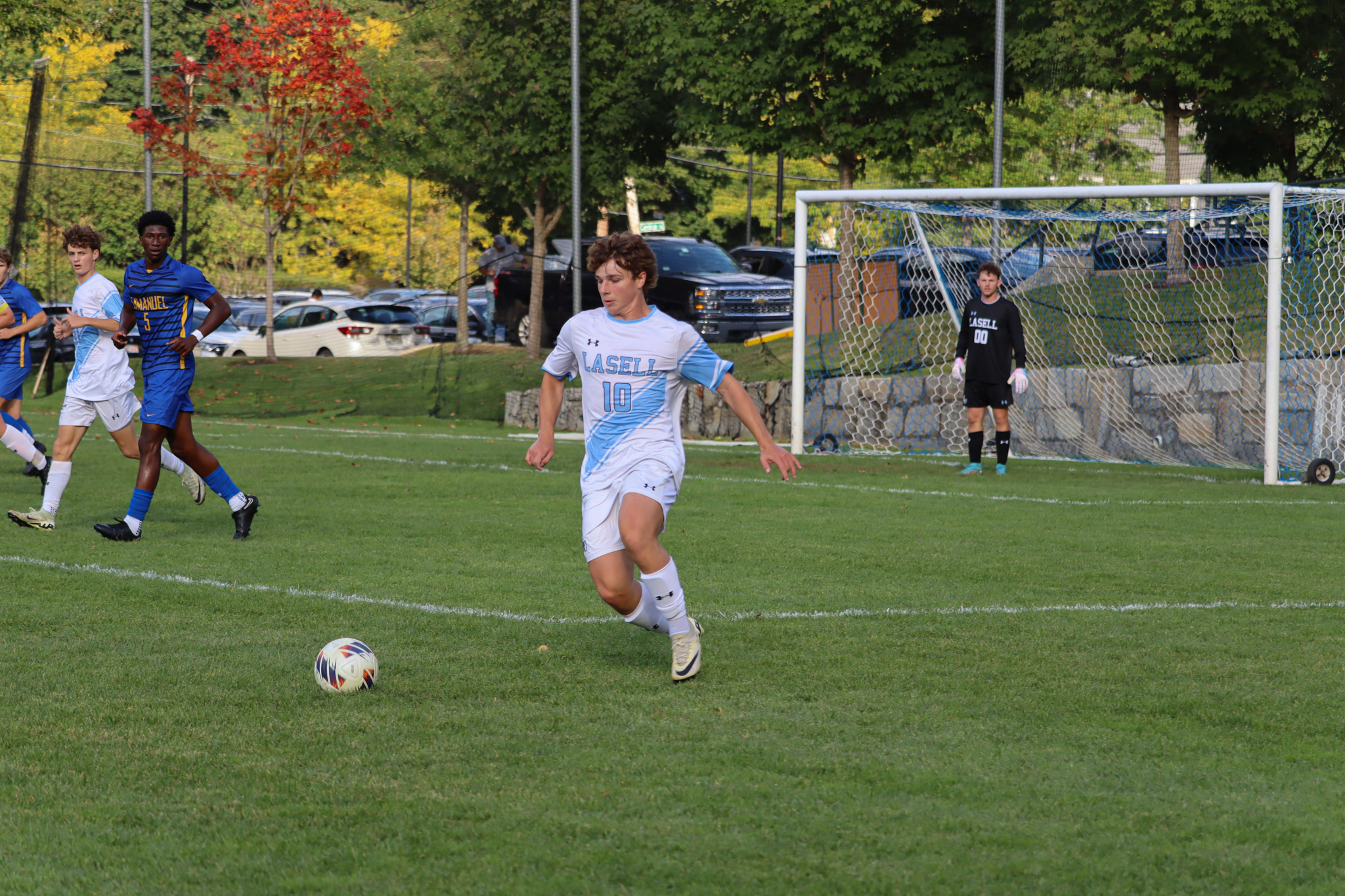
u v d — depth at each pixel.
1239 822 13.86
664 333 19.42
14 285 38.78
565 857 12.87
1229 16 78.44
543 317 100.81
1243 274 66.19
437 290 150.88
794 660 21.11
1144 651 21.81
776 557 31.38
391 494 43.28
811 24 85.56
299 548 32.38
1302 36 83.00
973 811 14.17
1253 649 21.92
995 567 30.09
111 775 15.36
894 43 88.06
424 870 12.57
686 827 13.66
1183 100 88.38
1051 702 18.58
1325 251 61.00
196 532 34.72
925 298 73.88
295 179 109.62
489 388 85.50
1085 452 64.75
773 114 92.56
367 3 123.81
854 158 91.94
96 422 73.19
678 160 195.88
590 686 19.45
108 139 172.12
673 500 19.95
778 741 16.69
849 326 72.19
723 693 19.12
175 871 12.59
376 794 14.69
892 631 23.30
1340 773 15.50
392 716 17.81
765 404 72.69
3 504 40.06
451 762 15.82
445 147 113.88
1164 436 62.69
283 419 80.75
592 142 102.38
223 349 125.25
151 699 18.61
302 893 12.11
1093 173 127.31
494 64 100.50
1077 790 14.84
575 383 77.12
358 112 104.94
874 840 13.34
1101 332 68.75
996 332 52.28
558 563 30.56
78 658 20.98
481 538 34.16
